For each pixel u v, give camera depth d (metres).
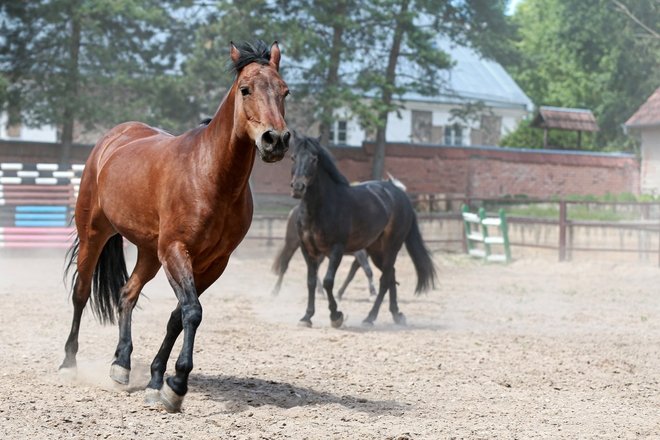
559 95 55.25
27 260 20.59
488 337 10.80
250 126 5.96
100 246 7.52
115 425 5.78
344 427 5.92
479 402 7.02
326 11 28.02
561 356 9.45
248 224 6.68
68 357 7.37
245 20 26.09
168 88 25.81
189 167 6.35
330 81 28.56
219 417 6.12
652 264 21.44
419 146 31.78
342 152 30.48
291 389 7.21
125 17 25.56
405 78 39.84
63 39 25.08
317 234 11.34
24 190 22.97
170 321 6.61
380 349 9.60
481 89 48.06
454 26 29.97
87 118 25.73
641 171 33.59
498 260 22.55
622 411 6.79
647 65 36.91
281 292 15.78
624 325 12.30
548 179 33.62
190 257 6.31
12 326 10.34
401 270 21.27
